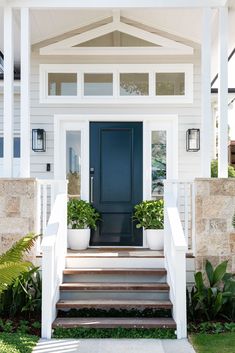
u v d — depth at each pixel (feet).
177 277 16.06
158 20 23.06
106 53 23.73
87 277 18.89
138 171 23.93
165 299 18.21
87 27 23.86
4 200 18.92
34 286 17.95
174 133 23.84
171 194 19.40
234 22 20.42
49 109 23.94
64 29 23.45
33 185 18.94
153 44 23.81
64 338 15.65
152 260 19.42
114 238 23.71
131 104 23.88
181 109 23.88
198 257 18.74
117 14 23.18
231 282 17.72
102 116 23.80
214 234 18.79
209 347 14.44
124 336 15.87
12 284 17.22
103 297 18.33
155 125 24.08
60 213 18.34
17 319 17.19
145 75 24.04
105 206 23.81
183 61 23.94
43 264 16.03
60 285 18.02
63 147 23.98
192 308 17.37
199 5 18.99
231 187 18.76
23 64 19.17
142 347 14.69
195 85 23.97
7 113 19.24
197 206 18.80
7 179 18.88
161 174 23.91
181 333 15.78
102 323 16.37
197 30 23.03
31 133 23.84
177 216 18.06
